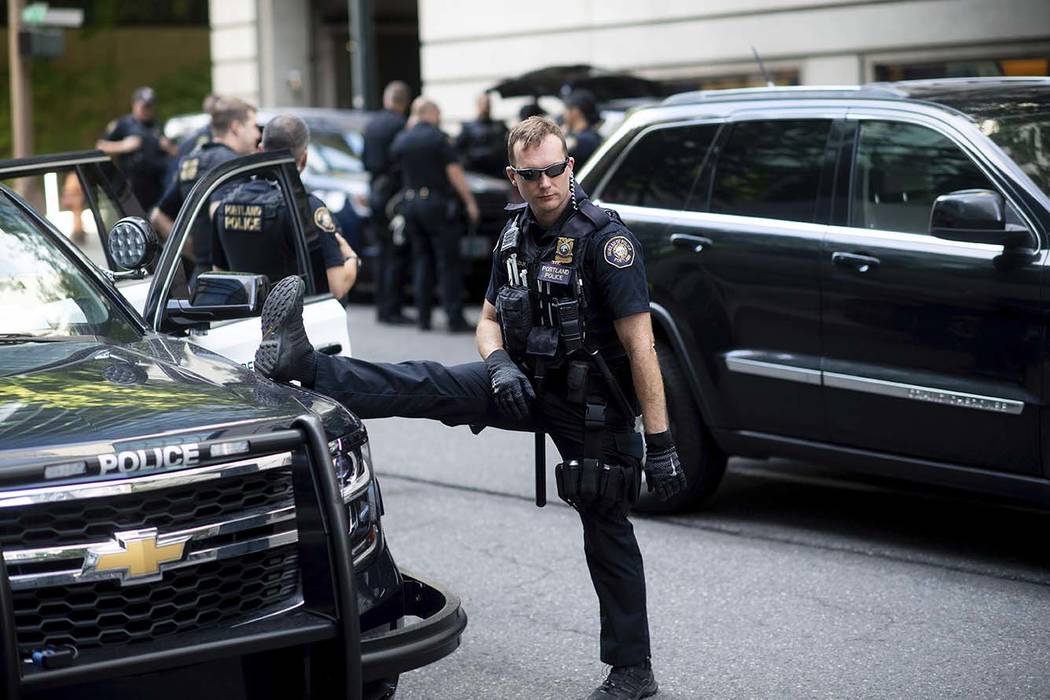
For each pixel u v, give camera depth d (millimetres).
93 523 3264
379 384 4398
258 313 4605
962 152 6008
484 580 6094
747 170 6715
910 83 6758
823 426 6332
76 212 5770
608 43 18266
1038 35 14195
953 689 4781
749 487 7629
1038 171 5867
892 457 6141
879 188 6242
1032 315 5609
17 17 14953
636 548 4621
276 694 3459
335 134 15367
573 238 4367
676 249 6789
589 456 4438
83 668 3162
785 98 6734
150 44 28906
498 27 19516
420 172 13055
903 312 5996
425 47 20422
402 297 14070
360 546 3775
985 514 7016
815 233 6332
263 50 25828
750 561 6273
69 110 29000
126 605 3309
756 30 16641
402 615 3842
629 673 4641
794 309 6355
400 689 4910
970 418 5809
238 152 7688
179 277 4965
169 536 3336
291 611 3521
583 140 11828
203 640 3326
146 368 3961
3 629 3033
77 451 3287
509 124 18578
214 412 3588
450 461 8383
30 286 4516
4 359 3982
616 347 4457
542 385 4477
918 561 6234
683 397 6824
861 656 5105
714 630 5422
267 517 3486
